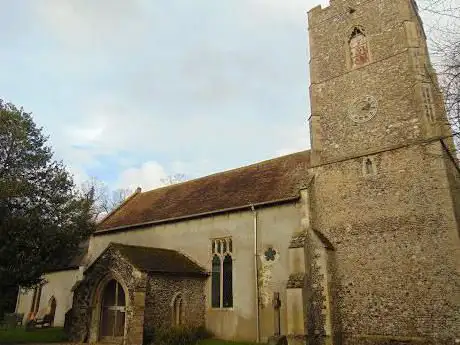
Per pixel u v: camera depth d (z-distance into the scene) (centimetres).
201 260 2048
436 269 1459
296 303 1542
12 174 1841
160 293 1777
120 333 1841
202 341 1775
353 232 1695
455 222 1460
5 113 1881
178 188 2689
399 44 1817
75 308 1966
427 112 1645
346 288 1648
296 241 1661
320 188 1852
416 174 1598
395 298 1524
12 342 1873
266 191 1991
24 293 2941
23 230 1792
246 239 1906
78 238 2027
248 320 1784
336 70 1997
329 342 1532
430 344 1408
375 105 1805
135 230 2427
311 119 1986
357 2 2019
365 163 1752
